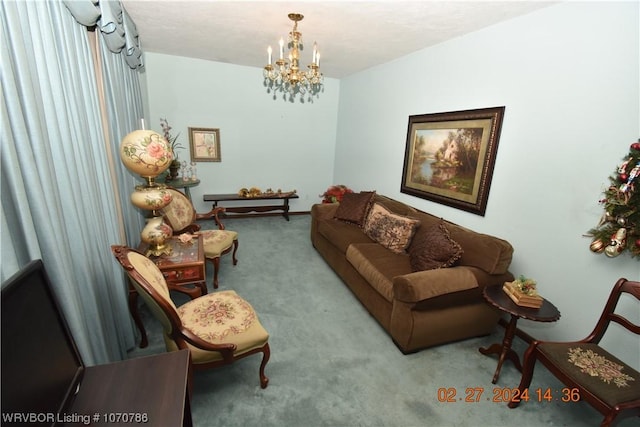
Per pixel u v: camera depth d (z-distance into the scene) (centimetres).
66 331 83
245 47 345
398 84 351
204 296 186
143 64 355
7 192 101
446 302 196
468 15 216
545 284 209
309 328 228
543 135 202
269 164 508
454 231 248
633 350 170
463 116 260
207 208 486
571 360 146
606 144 171
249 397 165
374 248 279
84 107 163
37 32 117
